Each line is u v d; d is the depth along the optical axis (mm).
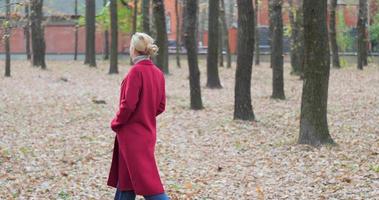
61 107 21156
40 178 10383
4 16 11562
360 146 13203
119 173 6719
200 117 19016
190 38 20656
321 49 13031
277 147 13508
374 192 8812
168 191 9406
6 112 19578
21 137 15172
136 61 6684
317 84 13180
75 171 11086
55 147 13781
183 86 30047
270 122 17906
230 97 25125
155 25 25859
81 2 61406
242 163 11945
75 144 14258
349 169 10641
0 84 28344
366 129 16047
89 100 23391
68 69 39594
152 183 6566
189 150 13602
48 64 45031
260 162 11945
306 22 12992
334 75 34875
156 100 6723
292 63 35875
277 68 24125
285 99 24219
